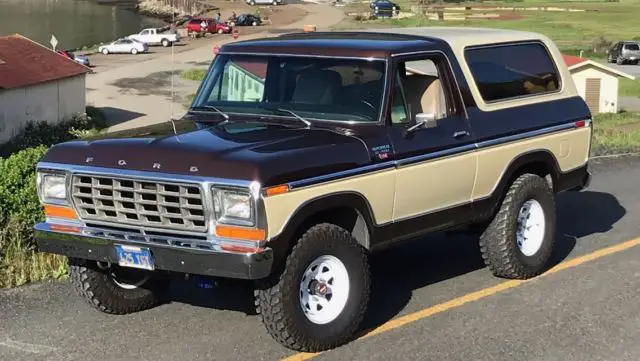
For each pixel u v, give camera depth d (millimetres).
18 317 6613
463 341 6152
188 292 7316
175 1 114688
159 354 5887
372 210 6172
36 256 7918
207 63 63500
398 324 6496
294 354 5875
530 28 90688
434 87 6902
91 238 5883
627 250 8758
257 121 6613
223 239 5477
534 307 6906
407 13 107000
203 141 5926
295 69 6691
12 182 8602
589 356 5910
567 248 8836
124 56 68500
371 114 6328
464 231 7742
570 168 8195
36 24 97312
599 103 44000
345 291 6000
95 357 5836
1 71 35469
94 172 5820
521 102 7648
